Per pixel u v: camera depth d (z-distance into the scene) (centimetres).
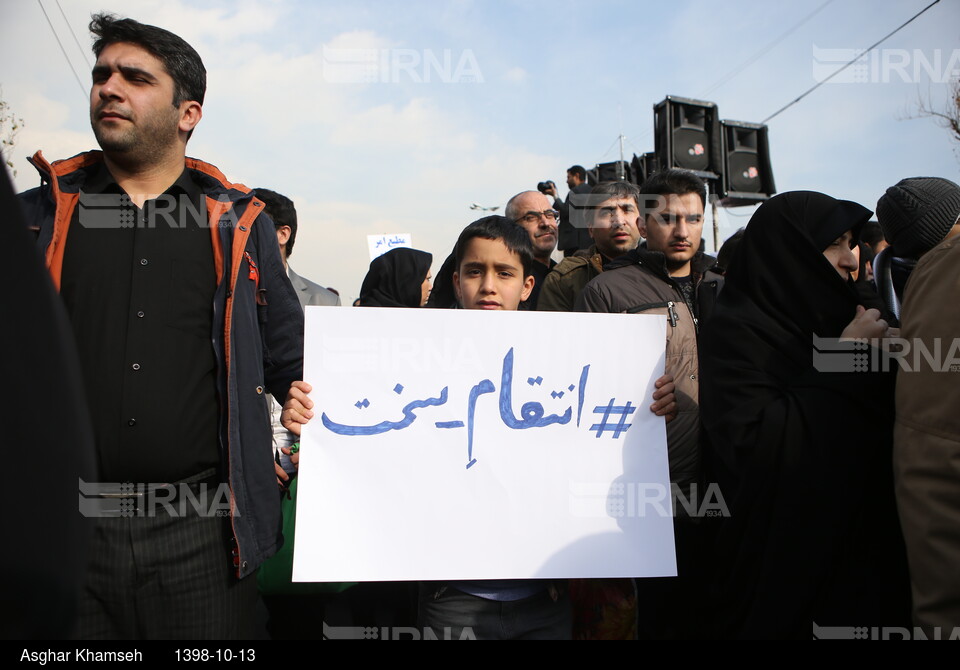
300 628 263
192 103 183
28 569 68
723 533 174
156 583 162
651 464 180
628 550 173
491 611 177
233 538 167
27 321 69
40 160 169
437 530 169
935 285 141
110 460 159
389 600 249
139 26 170
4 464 67
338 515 167
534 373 182
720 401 175
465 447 175
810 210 185
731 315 182
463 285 212
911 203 173
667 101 704
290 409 172
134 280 167
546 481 175
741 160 733
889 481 161
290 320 194
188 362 169
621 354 185
